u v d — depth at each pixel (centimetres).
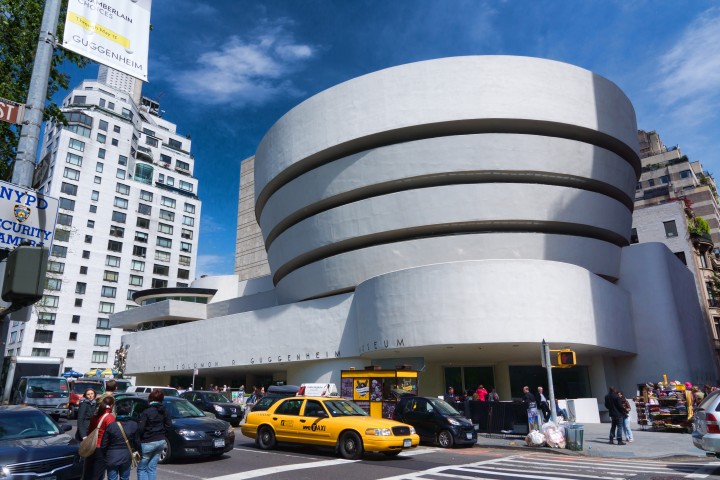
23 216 532
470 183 3088
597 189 3331
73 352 7094
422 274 2634
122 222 8056
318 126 3381
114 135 8225
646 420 2333
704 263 4597
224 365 3894
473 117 3020
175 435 1192
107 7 689
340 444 1327
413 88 3119
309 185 3441
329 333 3197
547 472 1116
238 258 6769
